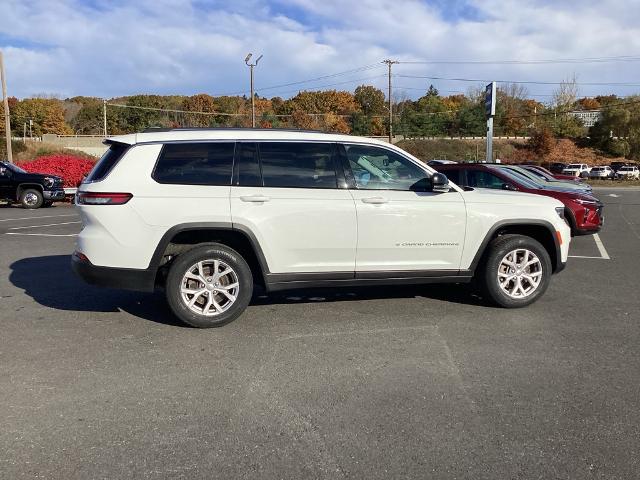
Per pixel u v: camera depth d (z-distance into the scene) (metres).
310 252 5.34
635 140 76.31
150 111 93.44
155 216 5.00
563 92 91.44
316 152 5.43
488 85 26.19
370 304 6.13
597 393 3.83
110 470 2.90
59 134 92.56
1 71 29.59
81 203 5.13
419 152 77.62
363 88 101.69
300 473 2.87
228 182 5.20
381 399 3.73
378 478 2.83
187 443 3.17
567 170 59.72
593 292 6.80
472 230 5.72
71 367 4.30
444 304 6.15
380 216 5.42
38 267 8.39
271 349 4.70
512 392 3.85
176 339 4.96
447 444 3.15
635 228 14.49
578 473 2.87
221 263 5.19
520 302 5.97
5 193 20.25
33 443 3.16
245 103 94.38
